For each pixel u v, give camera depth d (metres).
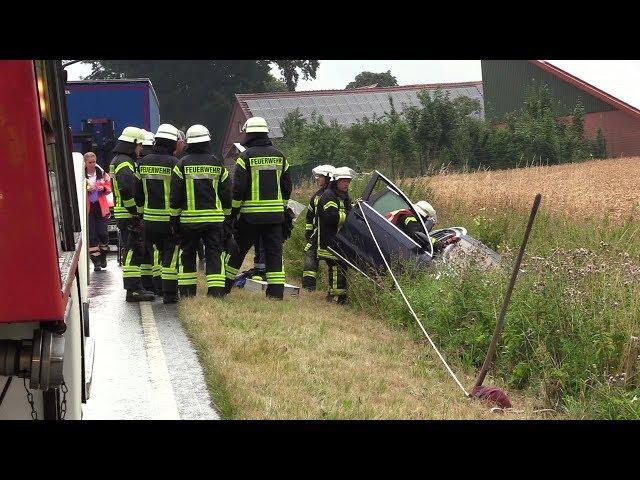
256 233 13.24
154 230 13.12
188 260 12.91
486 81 72.25
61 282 3.82
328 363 8.89
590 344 8.50
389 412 7.20
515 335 9.20
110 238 22.03
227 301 12.40
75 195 5.54
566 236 14.97
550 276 9.61
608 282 9.73
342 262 13.55
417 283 12.22
